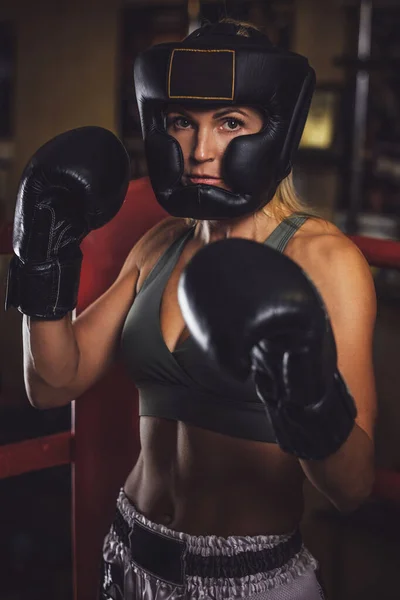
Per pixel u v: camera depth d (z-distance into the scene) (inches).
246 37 51.9
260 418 50.2
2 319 253.3
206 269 38.4
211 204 50.9
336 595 111.2
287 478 52.4
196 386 51.3
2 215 327.9
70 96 318.7
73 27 313.7
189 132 51.6
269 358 38.6
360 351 49.0
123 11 303.7
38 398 58.6
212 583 50.6
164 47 50.3
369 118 281.4
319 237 51.7
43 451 65.4
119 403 67.4
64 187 50.1
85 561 68.5
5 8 322.7
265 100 49.5
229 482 51.9
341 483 46.6
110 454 67.7
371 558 120.8
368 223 282.4
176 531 53.0
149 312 54.3
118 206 52.5
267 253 39.3
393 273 267.4
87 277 65.9
